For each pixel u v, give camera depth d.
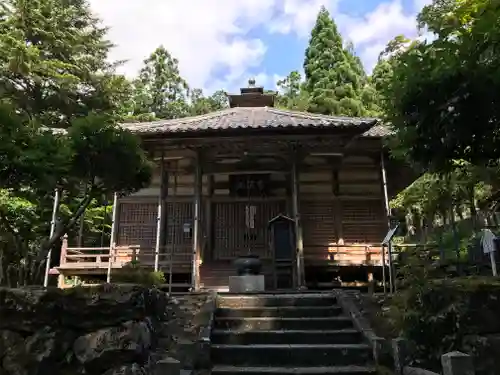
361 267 14.16
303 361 6.91
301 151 14.03
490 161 6.51
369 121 12.61
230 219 15.77
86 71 22.84
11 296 6.25
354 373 6.39
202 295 9.58
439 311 6.34
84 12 25.78
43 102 21.06
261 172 14.80
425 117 5.82
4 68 18.30
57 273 13.61
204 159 14.14
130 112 35.50
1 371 5.92
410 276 8.14
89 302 6.40
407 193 13.38
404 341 6.36
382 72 22.42
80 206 7.29
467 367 4.85
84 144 6.62
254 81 20.72
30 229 8.68
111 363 6.03
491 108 5.43
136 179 7.42
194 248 12.87
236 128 12.50
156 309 7.50
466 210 14.64
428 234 13.36
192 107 39.25
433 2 9.17
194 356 6.60
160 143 13.21
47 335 6.07
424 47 5.93
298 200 13.36
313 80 28.89
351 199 15.62
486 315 6.14
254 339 7.52
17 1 20.83
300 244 12.74
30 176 5.93
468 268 8.79
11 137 5.94
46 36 21.61
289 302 9.09
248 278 11.27
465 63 5.39
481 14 5.61
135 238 15.48
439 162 6.29
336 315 8.59
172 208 15.78
